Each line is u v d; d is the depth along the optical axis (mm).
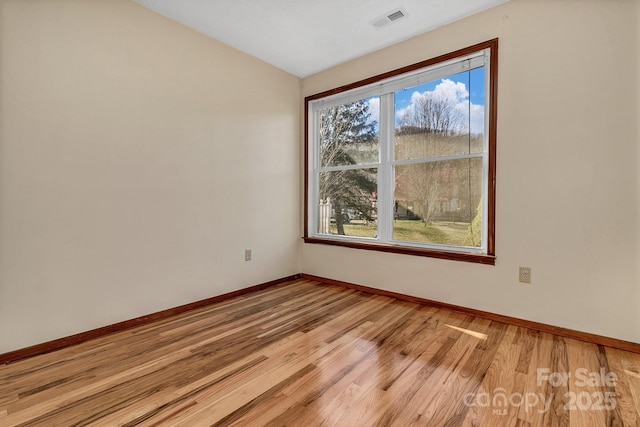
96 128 2188
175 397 1517
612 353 1928
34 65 1925
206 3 2371
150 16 2453
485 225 2572
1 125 1815
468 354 1926
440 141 2814
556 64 2162
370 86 3223
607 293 2025
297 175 3795
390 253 3072
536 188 2256
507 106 2357
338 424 1331
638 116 1910
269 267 3482
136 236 2412
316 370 1756
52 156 2004
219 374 1719
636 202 1928
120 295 2330
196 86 2768
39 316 1975
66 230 2072
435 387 1589
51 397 1516
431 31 2742
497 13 2391
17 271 1893
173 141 2619
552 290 2213
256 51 3131
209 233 2900
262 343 2094
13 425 1325
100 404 1462
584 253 2096
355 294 3186
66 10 2041
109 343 2102
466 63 2627
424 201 2928
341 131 3555
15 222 1880
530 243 2289
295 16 2541
